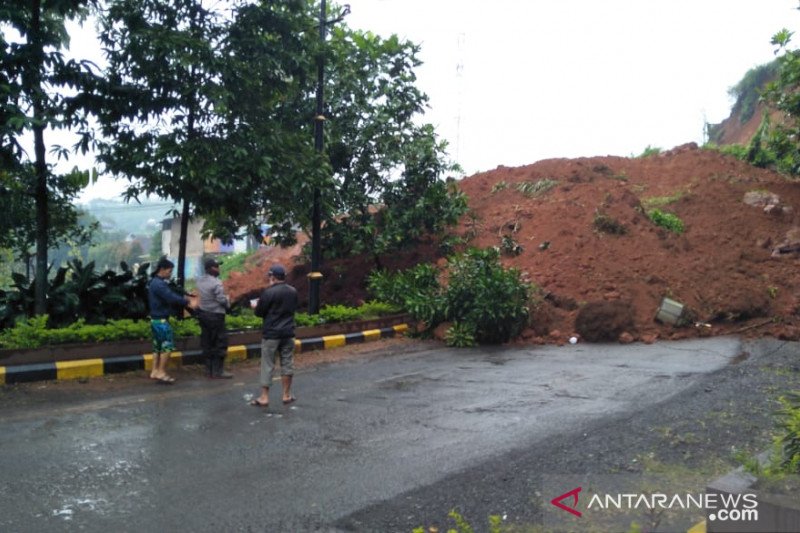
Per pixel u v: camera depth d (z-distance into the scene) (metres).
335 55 13.33
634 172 22.98
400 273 15.38
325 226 16.94
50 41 10.45
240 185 11.24
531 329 13.24
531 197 20.33
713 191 19.41
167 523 4.63
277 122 12.77
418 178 17.09
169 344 9.20
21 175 10.47
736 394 8.09
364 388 9.02
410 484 5.32
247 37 11.65
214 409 7.82
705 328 13.12
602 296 14.00
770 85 18.86
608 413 7.34
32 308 10.91
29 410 7.52
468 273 13.49
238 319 11.98
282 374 8.15
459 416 7.43
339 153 16.70
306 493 5.18
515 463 5.72
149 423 7.16
